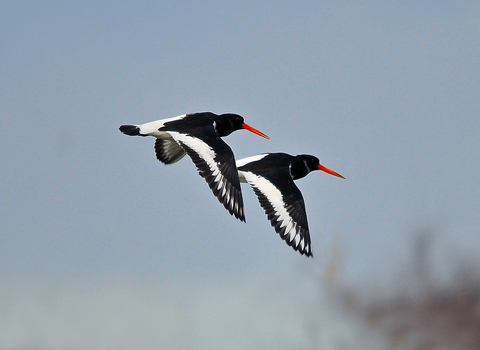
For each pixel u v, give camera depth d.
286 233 18.55
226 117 19.97
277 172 19.39
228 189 17.80
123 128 18.89
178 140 18.44
